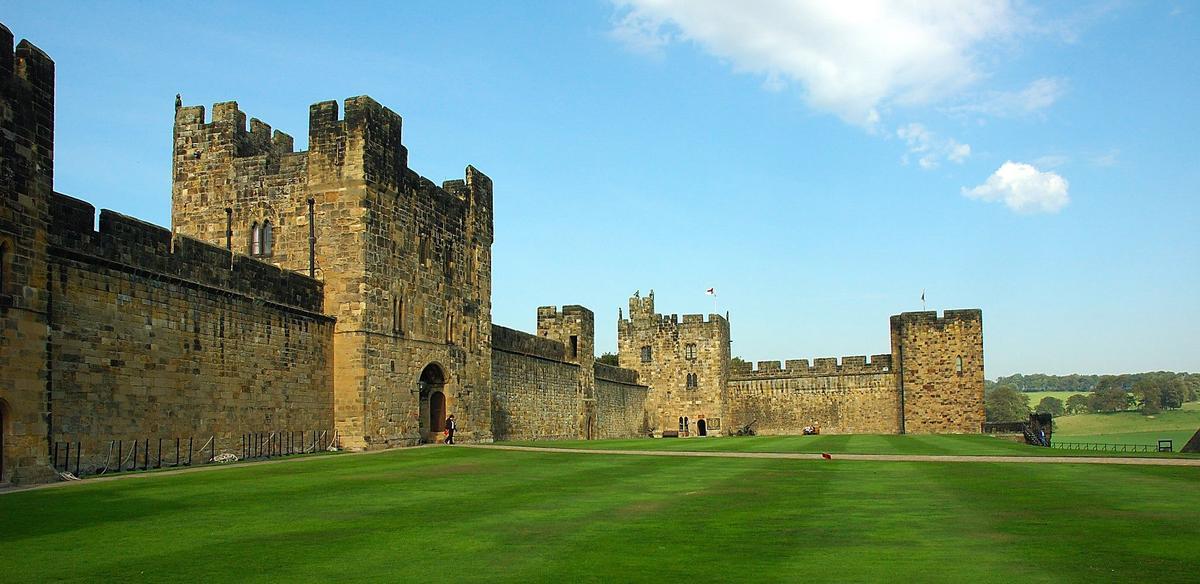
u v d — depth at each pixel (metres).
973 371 89.31
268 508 21.80
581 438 84.38
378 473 30.75
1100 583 13.83
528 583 13.98
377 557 15.91
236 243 47.94
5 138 26.34
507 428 69.19
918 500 23.72
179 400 34.59
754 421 99.50
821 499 24.02
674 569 14.97
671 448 49.72
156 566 15.05
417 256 50.94
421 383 52.81
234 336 38.03
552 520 20.19
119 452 31.44
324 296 45.59
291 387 41.88
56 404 28.91
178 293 34.75
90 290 30.44
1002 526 19.20
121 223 32.00
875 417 94.44
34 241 27.30
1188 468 33.47
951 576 14.38
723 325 102.44
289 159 47.25
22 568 14.84
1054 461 37.75
